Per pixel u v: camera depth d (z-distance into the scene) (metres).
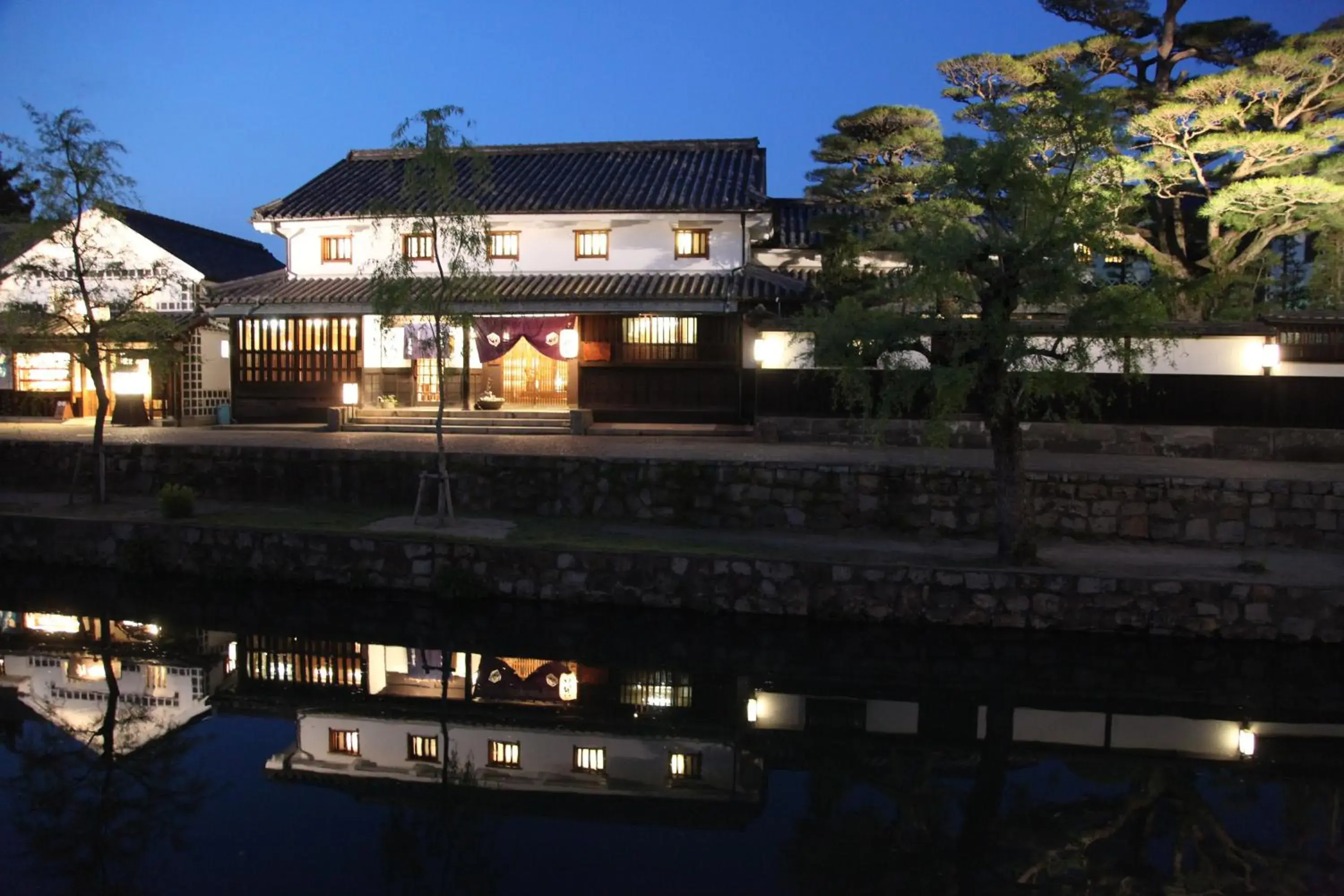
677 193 23.05
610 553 12.95
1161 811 7.75
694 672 11.36
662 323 21.73
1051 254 10.64
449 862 6.61
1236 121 21.08
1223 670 11.27
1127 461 17.42
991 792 8.17
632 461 15.47
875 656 11.91
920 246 10.74
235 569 14.02
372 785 8.04
